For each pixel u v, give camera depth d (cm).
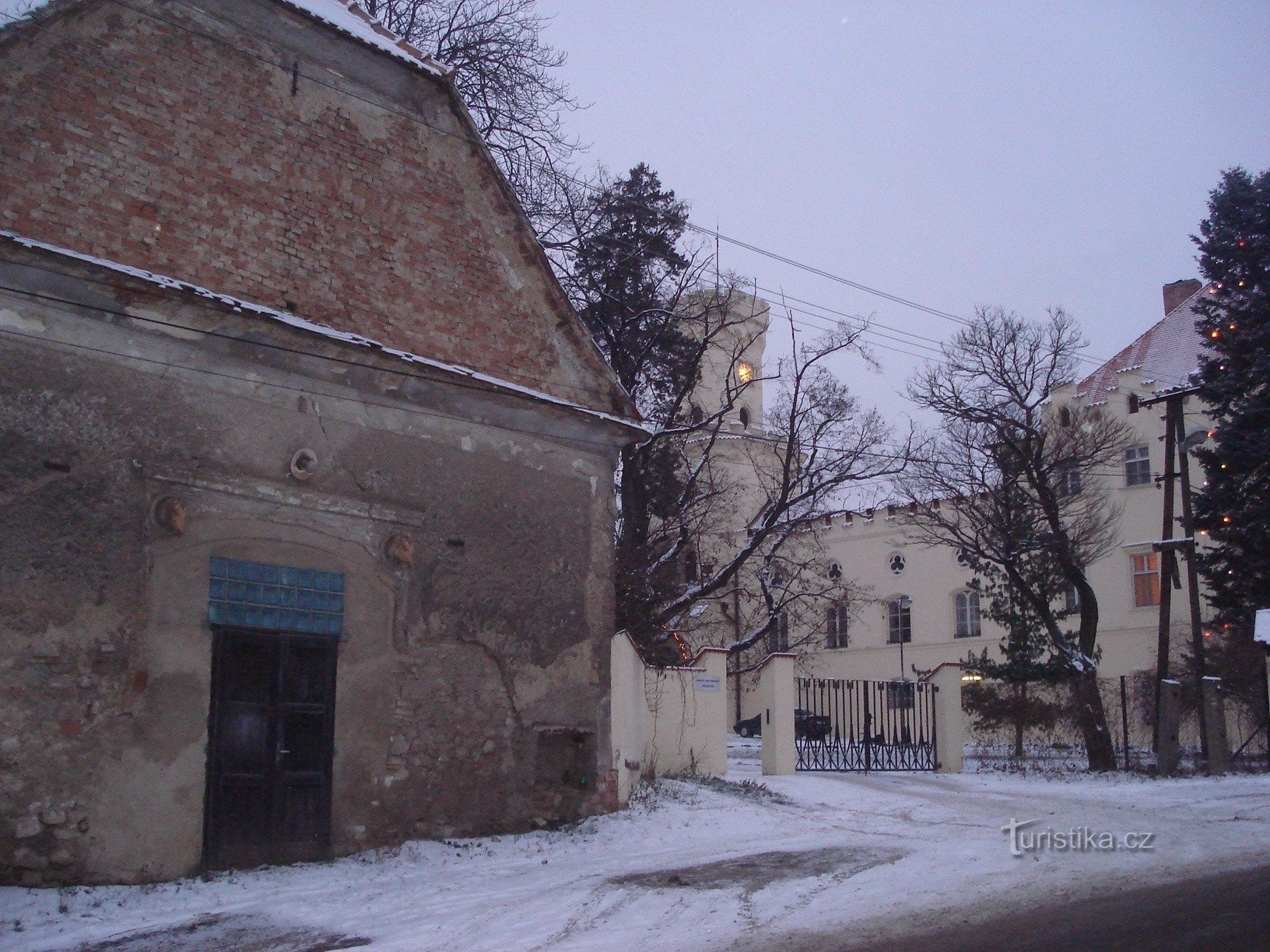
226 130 1246
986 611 3222
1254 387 2909
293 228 1290
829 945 816
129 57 1177
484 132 2209
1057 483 2845
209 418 1163
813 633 3556
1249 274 3034
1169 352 4153
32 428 1038
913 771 2391
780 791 1823
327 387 1271
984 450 2711
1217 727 2594
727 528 3478
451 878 1143
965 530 3847
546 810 1435
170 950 862
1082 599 2681
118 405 1098
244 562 1177
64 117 1118
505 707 1398
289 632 1204
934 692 2464
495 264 1501
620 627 2259
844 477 2527
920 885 1045
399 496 1324
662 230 2497
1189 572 2781
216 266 1212
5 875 981
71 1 1132
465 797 1342
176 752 1099
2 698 996
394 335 1366
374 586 1288
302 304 1281
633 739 1684
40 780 1010
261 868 1138
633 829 1430
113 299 1100
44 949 861
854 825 1506
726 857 1243
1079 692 2611
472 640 1373
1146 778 2381
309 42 1342
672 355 2536
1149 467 4047
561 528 1504
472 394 1401
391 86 1425
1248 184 3102
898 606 4928
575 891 1063
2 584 1005
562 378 1553
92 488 1070
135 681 1077
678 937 861
